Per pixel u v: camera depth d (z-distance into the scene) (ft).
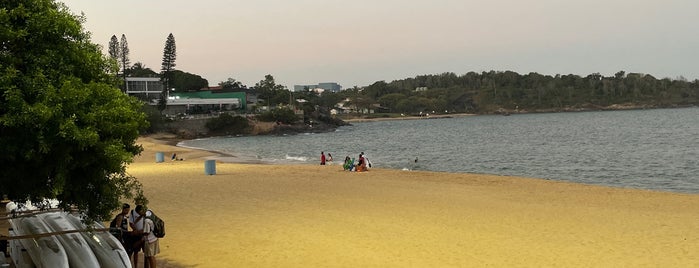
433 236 50.93
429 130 449.89
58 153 24.58
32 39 25.62
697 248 45.47
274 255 44.16
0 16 23.98
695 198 76.23
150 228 36.35
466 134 358.23
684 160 149.48
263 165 138.51
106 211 30.04
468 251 45.24
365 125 616.80
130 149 31.99
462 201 73.26
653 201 73.46
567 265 40.86
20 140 23.40
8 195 27.02
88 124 25.23
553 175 127.44
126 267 31.53
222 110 497.87
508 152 200.75
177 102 459.73
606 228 54.13
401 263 41.65
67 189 27.53
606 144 223.51
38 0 26.37
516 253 44.50
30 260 31.45
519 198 76.48
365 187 88.43
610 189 87.04
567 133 324.39
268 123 434.71
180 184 92.17
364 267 40.57
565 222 57.41
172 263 41.68
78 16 29.19
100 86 27.09
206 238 50.34
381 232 52.80
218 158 181.06
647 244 47.16
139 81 467.52
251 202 72.02
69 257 31.30
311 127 467.93
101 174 27.89
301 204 70.33
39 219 37.81
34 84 23.82
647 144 215.10
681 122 415.03
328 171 119.14
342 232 52.85
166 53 447.01
